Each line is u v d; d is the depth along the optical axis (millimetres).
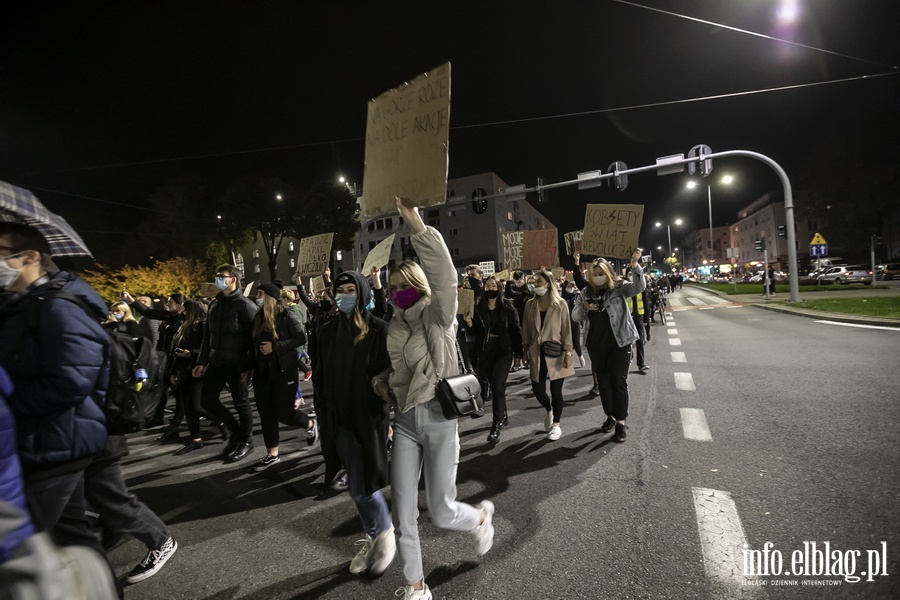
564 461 4148
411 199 2496
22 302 1966
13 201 2059
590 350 4762
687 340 11250
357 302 2682
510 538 2930
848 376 6203
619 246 6695
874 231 41031
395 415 2465
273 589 2607
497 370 4996
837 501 3002
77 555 1192
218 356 4734
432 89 2473
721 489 3324
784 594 2234
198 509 3766
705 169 16266
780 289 29500
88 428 2045
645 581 2410
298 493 3955
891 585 2229
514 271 10383
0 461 1330
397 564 2775
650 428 4812
